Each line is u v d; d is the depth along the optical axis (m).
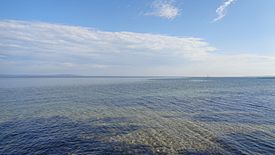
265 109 36.78
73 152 17.73
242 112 34.34
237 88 89.19
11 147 19.25
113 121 29.12
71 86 111.94
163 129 24.58
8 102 48.16
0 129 25.34
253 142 19.64
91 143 19.91
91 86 113.31
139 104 44.94
